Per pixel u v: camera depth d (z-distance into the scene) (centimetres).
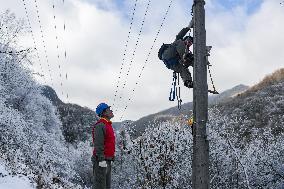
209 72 531
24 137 1903
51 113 2873
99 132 591
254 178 1536
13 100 2466
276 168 1549
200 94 515
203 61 522
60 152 2419
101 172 583
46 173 1688
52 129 2855
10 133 1841
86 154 3094
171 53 592
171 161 1131
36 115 2552
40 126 2542
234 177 1504
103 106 612
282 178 1530
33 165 1738
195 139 509
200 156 502
